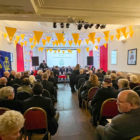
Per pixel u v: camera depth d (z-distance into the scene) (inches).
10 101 67.5
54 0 99.6
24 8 101.0
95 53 395.2
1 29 189.0
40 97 68.1
